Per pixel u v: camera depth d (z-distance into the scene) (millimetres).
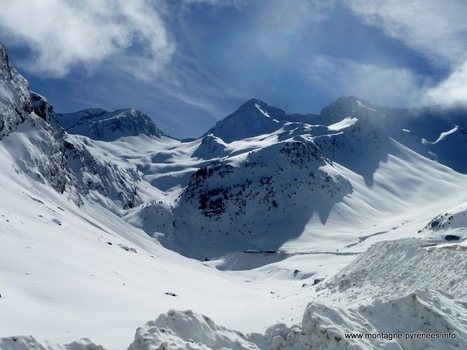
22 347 13047
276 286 125812
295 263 164875
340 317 15180
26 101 150500
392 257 32219
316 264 158875
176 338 14445
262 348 15414
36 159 135000
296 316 28422
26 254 48500
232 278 147500
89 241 75312
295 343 14953
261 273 162375
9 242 49906
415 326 15945
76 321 32906
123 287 50312
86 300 40844
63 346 13875
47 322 30812
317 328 14445
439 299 17484
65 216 93250
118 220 183250
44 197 115312
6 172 110438
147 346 13789
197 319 15391
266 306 40250
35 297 38375
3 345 12922
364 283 31250
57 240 60781
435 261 28125
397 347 14578
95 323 33438
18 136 137250
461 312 17406
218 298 65812
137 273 64875
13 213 68000
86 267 53281
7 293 36125
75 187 170500
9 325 28016
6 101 138375
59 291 41031
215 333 15328
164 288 59531
